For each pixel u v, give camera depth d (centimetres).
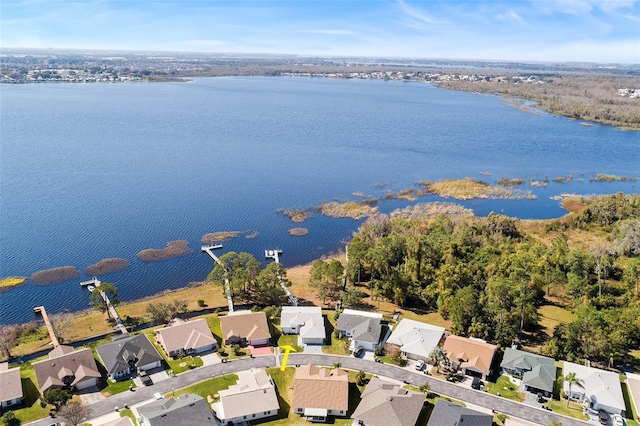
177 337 9756
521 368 9100
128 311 11669
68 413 7338
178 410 7531
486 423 7619
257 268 12150
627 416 8138
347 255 14100
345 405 8119
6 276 13262
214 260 14638
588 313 10206
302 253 15550
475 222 16588
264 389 8288
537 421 7938
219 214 18450
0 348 9638
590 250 15088
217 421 7838
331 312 11556
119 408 8006
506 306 10662
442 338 10338
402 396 8038
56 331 10475
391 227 15962
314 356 9675
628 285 12369
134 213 18125
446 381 8981
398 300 12069
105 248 15175
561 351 9812
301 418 8075
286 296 12369
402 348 9744
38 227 16425
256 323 10288
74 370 8644
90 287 12750
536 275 12294
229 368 9194
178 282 13375
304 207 19438
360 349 9931
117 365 8856
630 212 17825
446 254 13588
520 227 17512
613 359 9669
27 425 7581
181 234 16512
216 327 10569
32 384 8625
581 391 8412
